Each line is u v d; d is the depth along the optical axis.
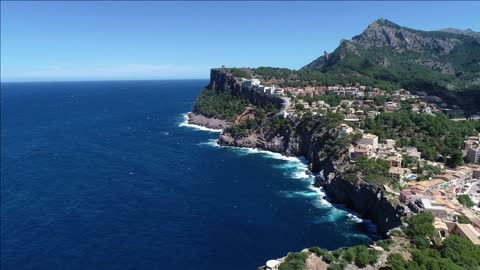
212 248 117.12
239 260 110.38
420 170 157.25
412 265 86.50
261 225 133.12
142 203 153.12
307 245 119.00
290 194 164.12
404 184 144.00
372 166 153.38
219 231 128.38
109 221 135.88
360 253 94.56
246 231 128.50
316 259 94.12
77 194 162.88
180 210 146.12
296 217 140.00
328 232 128.00
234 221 136.25
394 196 133.00
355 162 163.62
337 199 156.12
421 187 138.12
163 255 112.94
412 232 105.88
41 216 139.75
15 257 111.00
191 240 122.19
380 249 98.44
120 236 124.50
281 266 89.94
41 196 160.12
